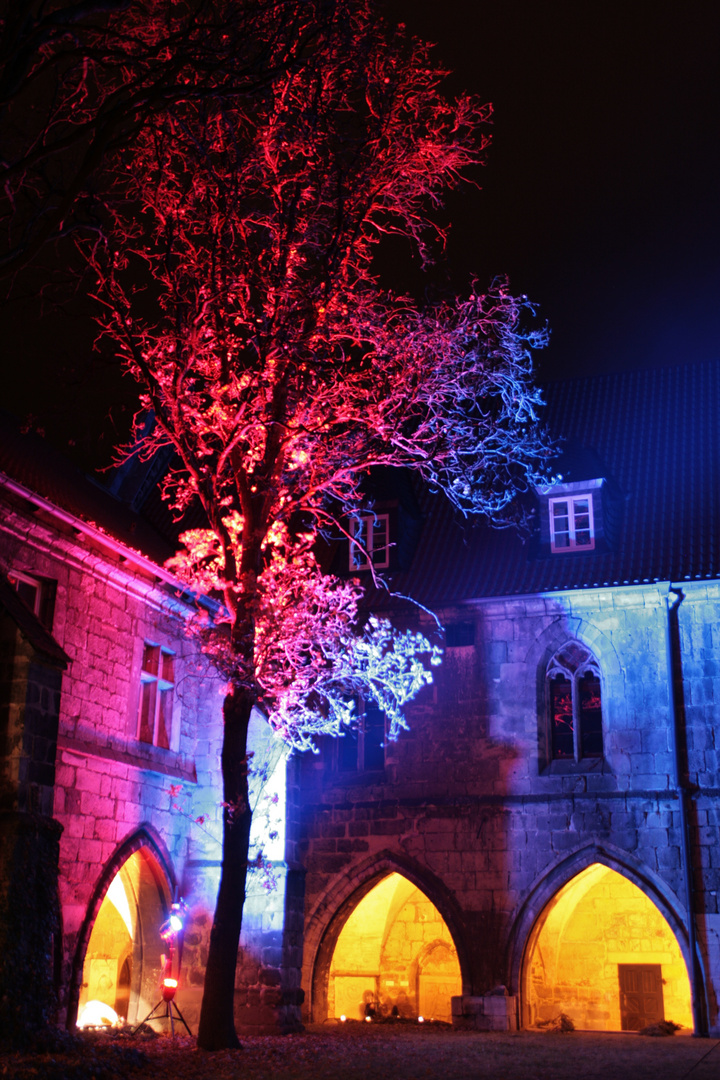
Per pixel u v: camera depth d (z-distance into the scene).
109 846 17.64
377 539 25.03
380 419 16.25
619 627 22.34
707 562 21.86
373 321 15.61
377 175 14.84
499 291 16.72
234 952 15.07
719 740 21.08
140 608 19.45
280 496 16.59
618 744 21.81
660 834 21.08
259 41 9.89
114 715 18.30
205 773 20.98
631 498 24.12
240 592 15.73
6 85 8.13
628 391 27.22
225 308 15.16
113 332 14.24
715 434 24.92
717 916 20.22
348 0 10.59
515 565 23.72
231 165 13.81
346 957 25.62
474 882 22.09
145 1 10.76
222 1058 13.84
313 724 22.97
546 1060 15.04
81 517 16.84
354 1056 15.08
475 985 21.52
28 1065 11.38
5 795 13.70
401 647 23.67
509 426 25.92
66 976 16.19
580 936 25.66
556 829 21.81
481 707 23.02
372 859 22.92
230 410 15.54
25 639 14.26
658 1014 24.67
